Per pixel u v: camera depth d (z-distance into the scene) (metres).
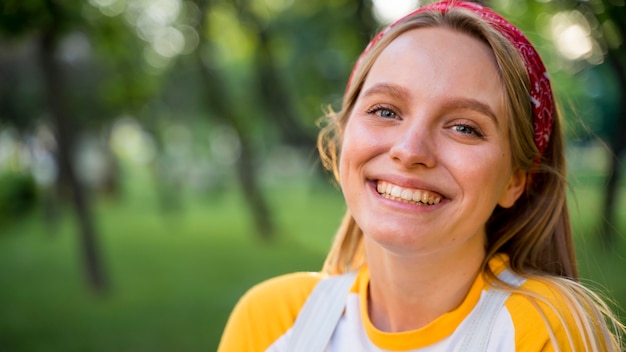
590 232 2.20
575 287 1.30
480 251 1.31
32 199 17.25
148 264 12.20
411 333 1.26
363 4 7.50
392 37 1.28
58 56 9.33
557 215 1.46
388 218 1.19
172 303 9.07
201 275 11.13
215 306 8.94
